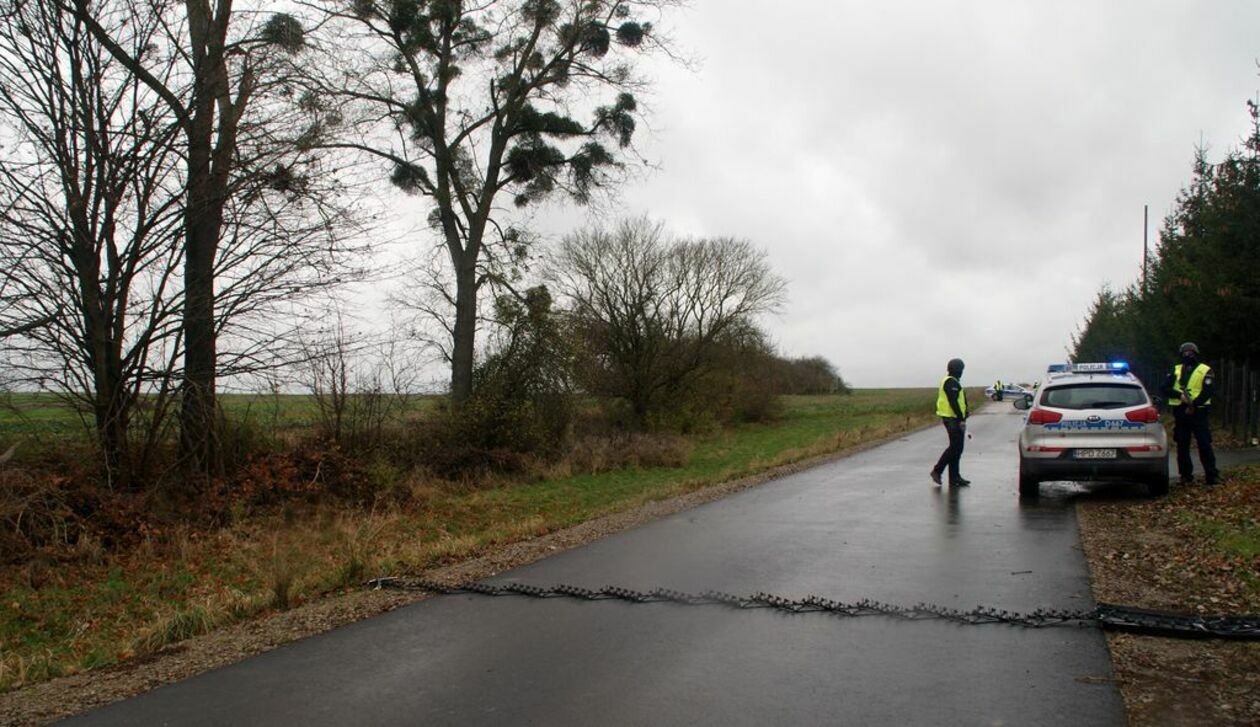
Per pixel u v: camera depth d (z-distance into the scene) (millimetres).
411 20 22109
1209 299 17469
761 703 4645
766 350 43750
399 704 4805
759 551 9000
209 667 5668
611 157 25594
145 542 11625
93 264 12234
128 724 4684
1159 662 5180
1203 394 12273
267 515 14133
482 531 13820
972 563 8078
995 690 4766
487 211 24953
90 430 12766
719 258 37312
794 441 33281
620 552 9273
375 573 8734
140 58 12156
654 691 4875
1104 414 11750
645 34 24406
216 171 12672
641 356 34469
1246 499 10461
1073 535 9375
